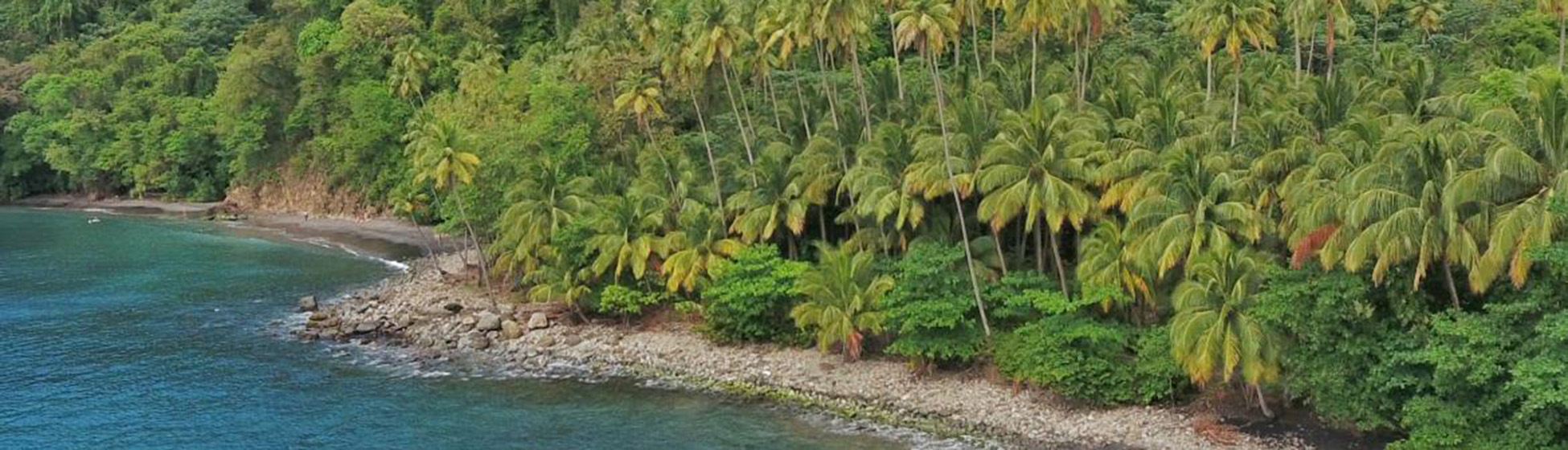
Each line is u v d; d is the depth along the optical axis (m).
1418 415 38.56
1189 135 56.34
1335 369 40.84
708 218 66.00
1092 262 50.31
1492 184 36.44
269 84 130.25
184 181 150.75
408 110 111.69
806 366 56.31
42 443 48.28
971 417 48.38
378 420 50.97
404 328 69.38
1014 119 57.06
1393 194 38.00
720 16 65.56
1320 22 89.50
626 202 67.44
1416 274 37.84
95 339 67.06
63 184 163.88
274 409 52.81
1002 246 61.16
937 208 59.09
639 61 82.12
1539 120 36.28
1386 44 84.25
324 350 64.38
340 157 120.31
